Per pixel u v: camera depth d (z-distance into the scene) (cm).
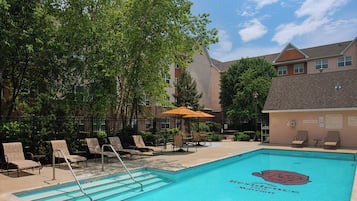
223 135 2944
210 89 4169
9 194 716
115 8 1573
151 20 1338
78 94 1440
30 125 1216
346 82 1978
